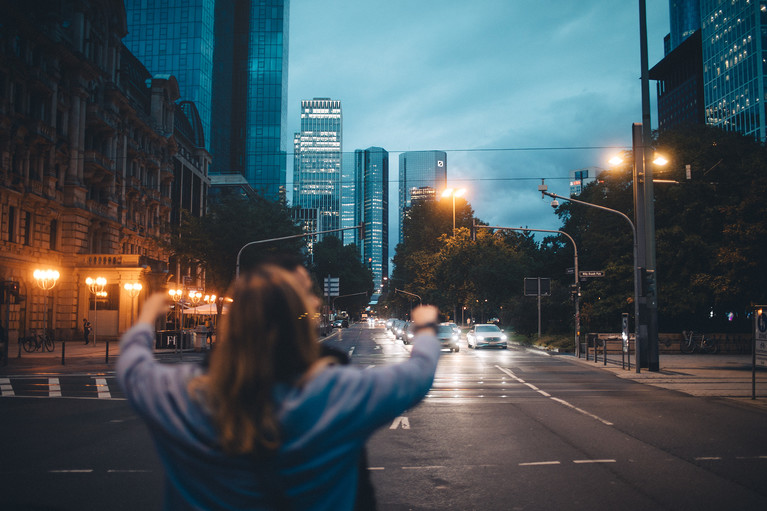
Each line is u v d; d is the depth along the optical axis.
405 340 43.88
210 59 118.00
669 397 14.49
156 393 1.39
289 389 1.36
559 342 35.06
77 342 41.06
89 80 43.88
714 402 13.59
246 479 1.32
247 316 1.35
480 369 22.53
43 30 38.84
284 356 1.35
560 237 58.34
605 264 36.88
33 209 38.03
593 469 7.34
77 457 8.02
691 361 27.36
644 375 20.14
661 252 31.52
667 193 32.03
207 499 1.36
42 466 7.52
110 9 47.03
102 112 44.84
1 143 34.72
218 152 129.12
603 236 36.53
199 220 41.94
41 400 13.71
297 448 1.29
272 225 42.69
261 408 1.29
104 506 5.86
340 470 1.39
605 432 9.86
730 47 111.94
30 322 37.62
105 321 42.00
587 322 41.09
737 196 30.33
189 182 66.62
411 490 6.43
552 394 15.08
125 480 6.85
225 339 1.36
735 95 110.38
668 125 151.38
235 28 132.88
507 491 6.39
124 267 41.53
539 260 70.25
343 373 1.41
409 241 97.31
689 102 140.88
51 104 39.12
